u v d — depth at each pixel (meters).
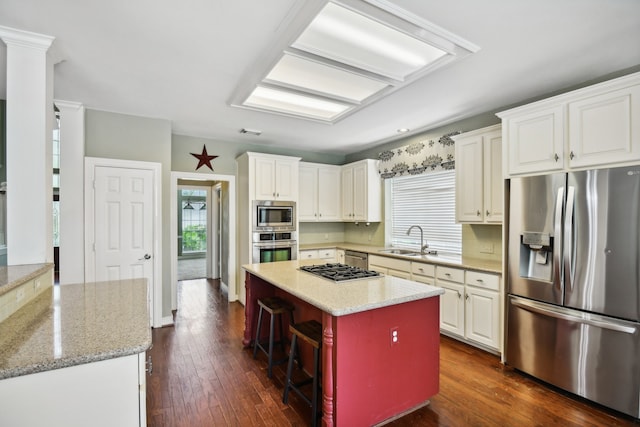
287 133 4.39
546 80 2.64
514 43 2.06
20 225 1.94
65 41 2.07
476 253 3.59
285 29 1.89
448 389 2.38
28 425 1.07
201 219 10.60
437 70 2.44
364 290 2.11
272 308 2.65
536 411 2.11
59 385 1.10
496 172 3.10
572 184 2.27
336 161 5.89
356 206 5.18
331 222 5.85
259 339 3.19
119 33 1.98
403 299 1.94
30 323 1.44
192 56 2.27
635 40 2.03
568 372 2.27
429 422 2.00
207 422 1.99
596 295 2.14
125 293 2.00
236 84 2.75
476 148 3.30
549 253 2.44
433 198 4.27
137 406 1.21
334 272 2.67
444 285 3.32
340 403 1.80
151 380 2.50
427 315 2.17
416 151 4.32
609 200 2.10
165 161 3.74
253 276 3.15
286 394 2.20
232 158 4.88
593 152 2.22
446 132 3.94
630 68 2.43
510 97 3.01
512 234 2.65
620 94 2.10
